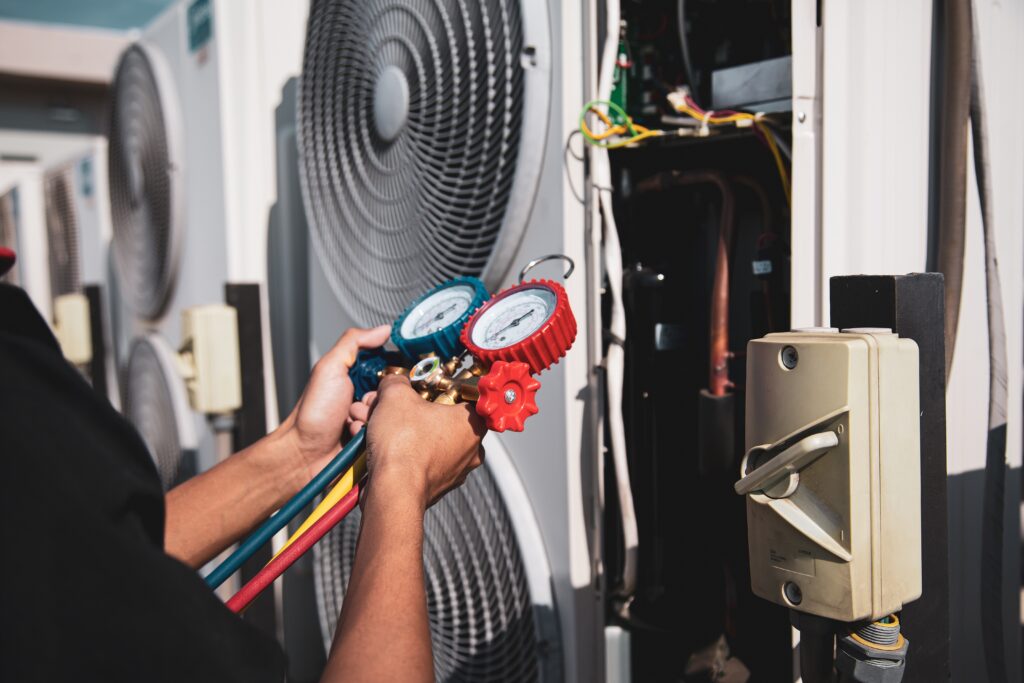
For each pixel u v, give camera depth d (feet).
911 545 2.89
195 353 6.36
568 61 3.92
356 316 5.32
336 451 3.61
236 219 6.60
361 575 2.20
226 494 3.37
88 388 1.93
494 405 2.64
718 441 4.29
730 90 4.30
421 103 4.52
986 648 4.17
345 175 5.37
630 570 4.05
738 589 4.56
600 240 3.99
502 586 4.40
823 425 2.78
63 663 1.68
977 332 4.52
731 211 4.23
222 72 6.51
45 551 1.68
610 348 3.96
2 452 1.69
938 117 4.07
